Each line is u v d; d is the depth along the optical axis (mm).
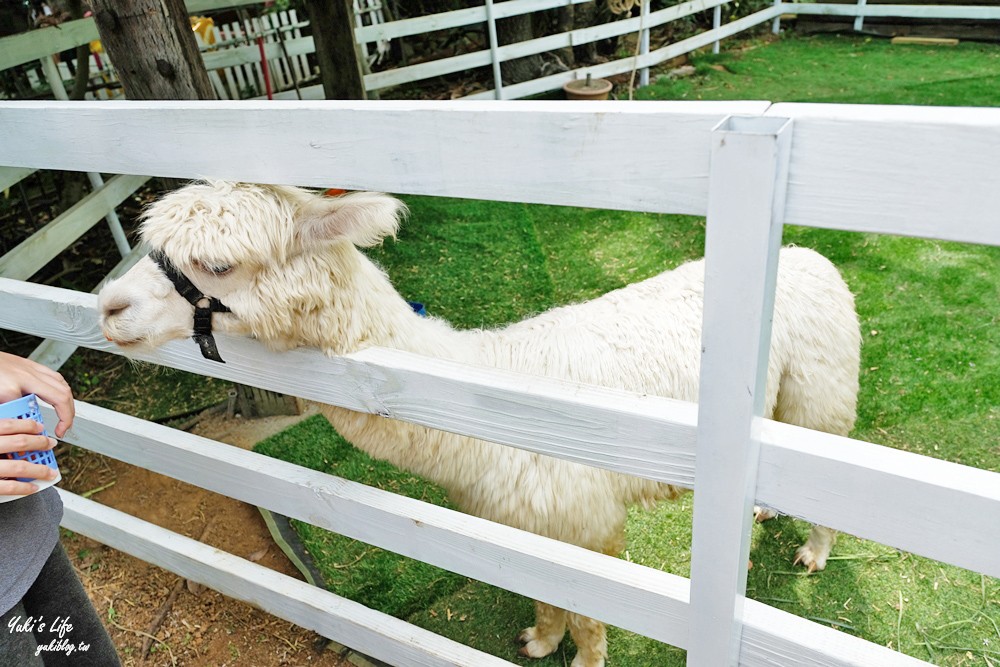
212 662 2498
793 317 2275
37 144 1692
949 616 2430
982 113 821
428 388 1504
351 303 1699
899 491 1086
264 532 3061
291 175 1395
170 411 3871
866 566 2652
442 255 5008
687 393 2174
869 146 874
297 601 2258
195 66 2928
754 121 921
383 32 6973
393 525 1810
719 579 1341
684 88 7664
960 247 4469
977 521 1041
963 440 3057
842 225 946
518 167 1134
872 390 3381
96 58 6598
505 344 2172
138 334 1617
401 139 1218
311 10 4645
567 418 1347
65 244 3840
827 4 9156
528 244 5059
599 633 2270
